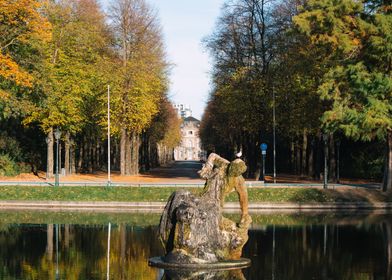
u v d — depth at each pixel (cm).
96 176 6881
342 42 4503
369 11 4772
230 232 2409
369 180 6812
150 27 6719
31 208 4722
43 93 5531
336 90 4603
